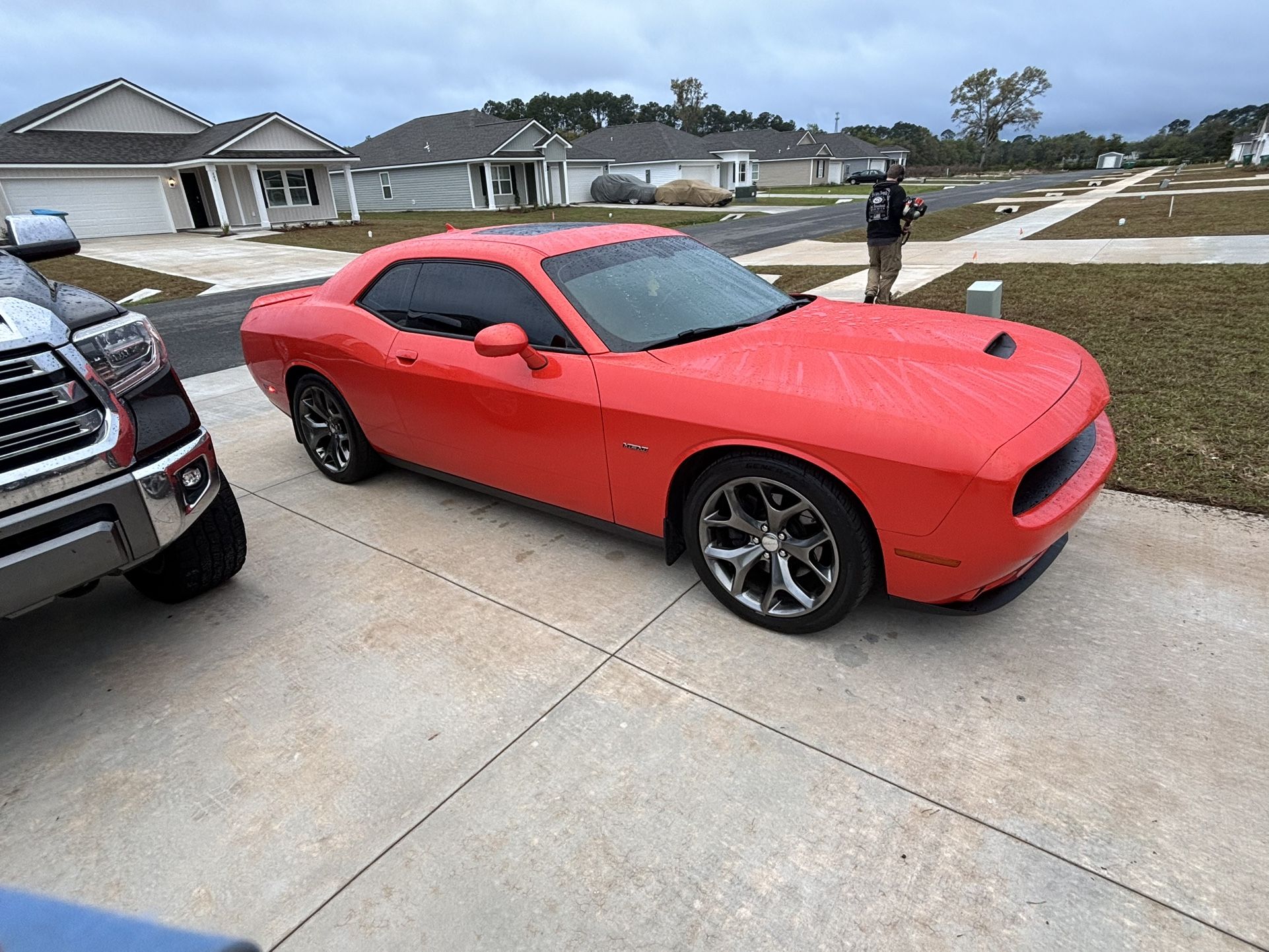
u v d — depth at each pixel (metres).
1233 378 5.17
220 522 3.01
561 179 40.53
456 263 3.43
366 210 40.75
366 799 2.13
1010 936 1.67
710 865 1.88
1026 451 2.21
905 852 1.88
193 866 1.94
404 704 2.50
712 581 2.88
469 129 38.34
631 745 2.28
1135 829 1.91
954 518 2.23
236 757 2.30
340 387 3.99
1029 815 1.97
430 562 3.42
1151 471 3.86
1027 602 2.87
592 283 3.18
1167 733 2.20
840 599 2.55
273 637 2.91
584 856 1.92
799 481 2.47
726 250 16.58
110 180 26.83
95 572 2.36
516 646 2.78
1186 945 1.63
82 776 2.25
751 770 2.16
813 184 60.66
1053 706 2.34
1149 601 2.82
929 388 2.45
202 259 19.28
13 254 2.96
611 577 3.22
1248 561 3.04
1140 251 12.20
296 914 1.81
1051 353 2.88
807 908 1.76
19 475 2.13
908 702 2.39
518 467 3.32
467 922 1.77
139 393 2.49
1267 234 13.20
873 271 8.48
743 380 2.62
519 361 3.11
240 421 5.84
